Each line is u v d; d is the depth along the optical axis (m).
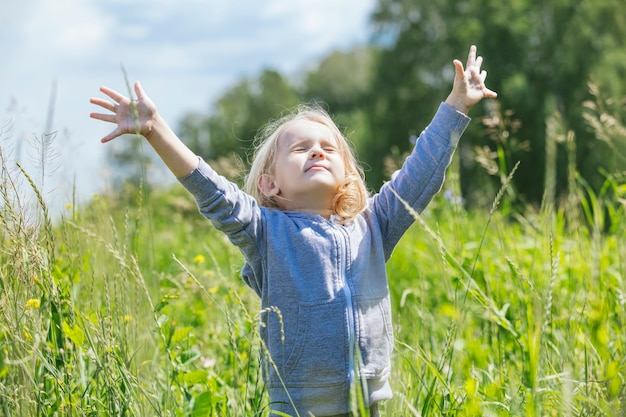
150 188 9.03
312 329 2.75
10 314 2.66
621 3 34.69
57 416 2.65
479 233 5.49
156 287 3.48
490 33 34.78
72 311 2.76
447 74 39.00
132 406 2.62
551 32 34.81
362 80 66.38
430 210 6.10
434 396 2.82
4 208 2.69
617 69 32.62
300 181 2.94
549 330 3.08
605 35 34.34
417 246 5.91
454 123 3.03
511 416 2.46
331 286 2.78
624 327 3.27
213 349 4.02
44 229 2.90
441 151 3.01
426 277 5.16
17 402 2.51
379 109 40.75
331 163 2.96
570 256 4.27
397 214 3.02
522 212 6.63
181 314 4.46
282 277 2.80
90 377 2.86
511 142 5.35
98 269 3.92
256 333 2.51
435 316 4.49
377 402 2.83
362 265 2.88
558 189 27.59
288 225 2.88
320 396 2.74
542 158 28.58
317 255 2.81
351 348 2.75
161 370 3.34
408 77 40.50
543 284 3.72
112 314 2.94
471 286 3.42
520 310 3.57
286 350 2.77
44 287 2.77
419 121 39.72
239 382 3.42
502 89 32.12
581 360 3.07
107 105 2.79
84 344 2.80
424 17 40.28
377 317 2.86
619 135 4.85
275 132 3.12
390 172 6.96
